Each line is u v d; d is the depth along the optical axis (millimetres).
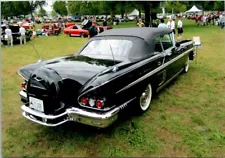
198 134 3164
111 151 2838
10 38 12852
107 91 2715
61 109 2826
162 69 4211
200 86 5125
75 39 16281
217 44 11289
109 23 35906
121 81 2961
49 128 3377
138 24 17484
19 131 3320
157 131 3258
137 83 3344
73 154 2807
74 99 2832
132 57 3639
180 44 5398
